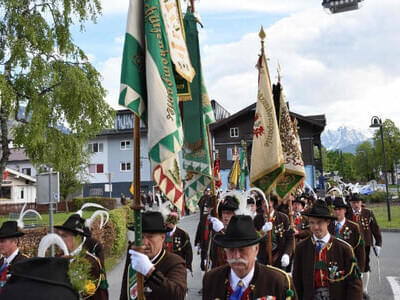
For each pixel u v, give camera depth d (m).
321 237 4.95
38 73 16.14
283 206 8.97
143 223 4.07
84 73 17.59
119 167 52.94
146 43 3.75
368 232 9.16
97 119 17.44
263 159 6.68
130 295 3.98
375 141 65.62
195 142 5.71
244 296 3.22
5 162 17.70
